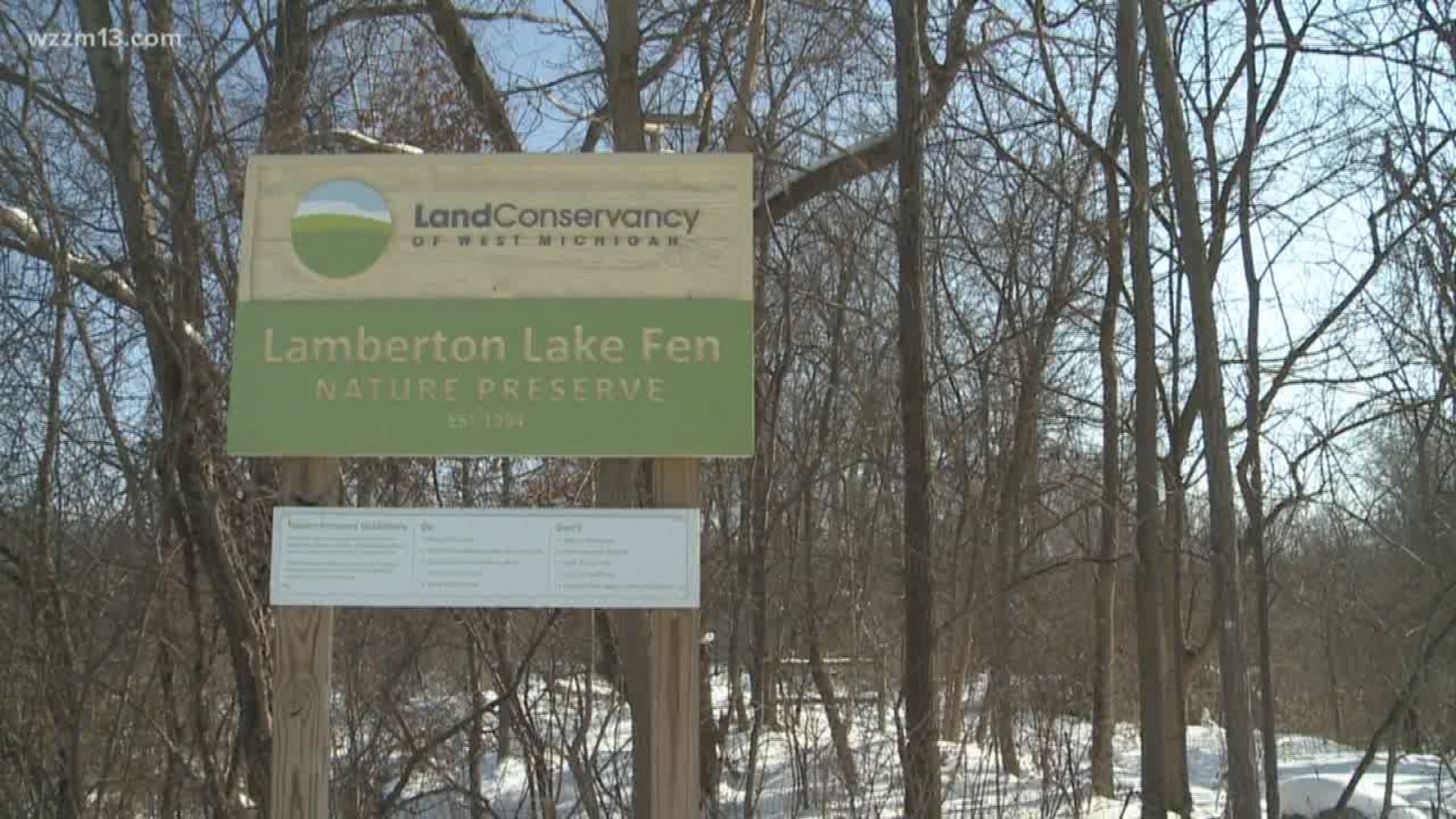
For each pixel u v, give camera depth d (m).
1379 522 8.04
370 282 3.84
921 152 7.41
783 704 8.06
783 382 10.24
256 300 3.84
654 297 3.83
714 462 8.79
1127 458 11.34
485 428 3.78
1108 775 9.33
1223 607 5.76
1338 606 8.58
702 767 7.48
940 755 7.83
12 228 6.34
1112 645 10.31
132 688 6.63
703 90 9.52
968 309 12.48
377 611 7.07
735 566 8.48
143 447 6.64
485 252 3.85
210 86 6.52
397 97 8.73
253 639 6.45
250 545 6.79
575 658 7.00
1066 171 10.60
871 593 10.09
